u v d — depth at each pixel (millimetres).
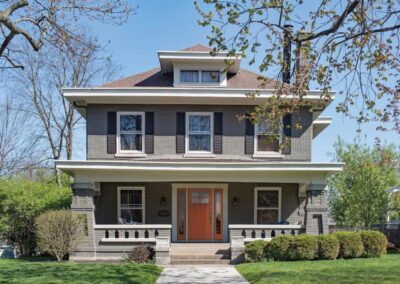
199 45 23281
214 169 17812
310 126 19828
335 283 11086
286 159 19781
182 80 20672
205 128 20078
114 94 19328
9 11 8984
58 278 12305
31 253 22875
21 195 23297
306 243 16391
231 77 21781
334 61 9805
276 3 8953
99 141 19844
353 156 30328
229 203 20484
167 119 20047
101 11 10227
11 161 31641
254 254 16656
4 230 22906
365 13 8852
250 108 20078
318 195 17984
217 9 8938
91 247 17500
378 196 28203
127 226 17812
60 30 10375
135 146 19969
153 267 14930
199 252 17828
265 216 20453
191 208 20500
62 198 23266
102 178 17953
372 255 17188
